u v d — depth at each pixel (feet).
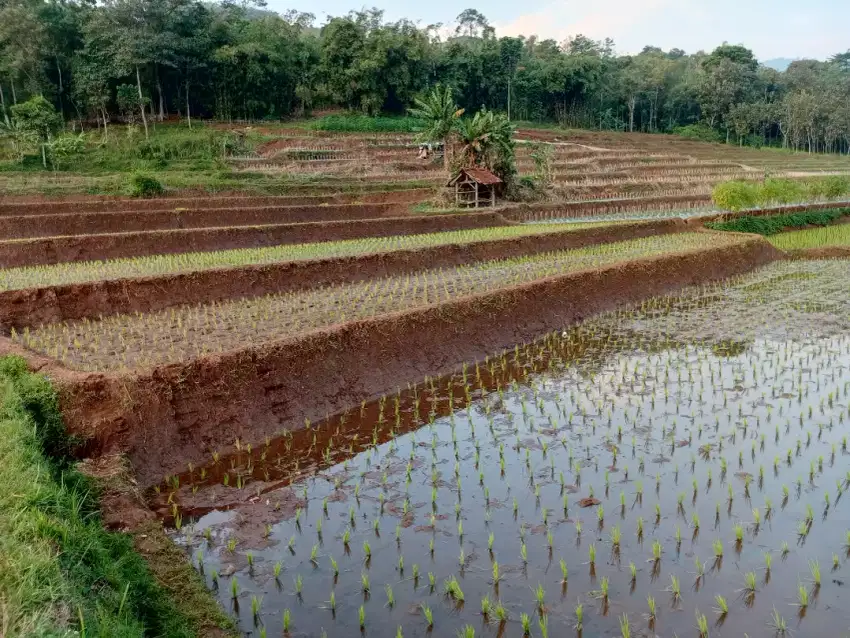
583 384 42.78
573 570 23.38
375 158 188.85
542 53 334.24
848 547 24.53
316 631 20.54
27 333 43.50
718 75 323.57
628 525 26.18
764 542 24.90
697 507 27.48
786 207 128.88
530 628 20.47
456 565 23.86
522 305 54.49
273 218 119.14
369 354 42.24
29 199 130.00
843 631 20.20
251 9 301.02
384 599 22.06
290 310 52.11
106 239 80.64
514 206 135.44
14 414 27.02
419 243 84.23
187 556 24.06
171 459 31.40
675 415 37.29
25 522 18.43
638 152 233.96
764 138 332.39
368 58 228.43
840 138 328.49
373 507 28.12
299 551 24.94
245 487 29.99
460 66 269.44
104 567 19.20
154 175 148.46
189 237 86.69
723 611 20.97
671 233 102.68
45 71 187.52
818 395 40.06
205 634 19.67
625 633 19.75
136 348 42.01
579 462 31.73
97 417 30.68
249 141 186.50
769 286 72.59
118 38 183.01
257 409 35.37
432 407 39.52
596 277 62.64
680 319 58.59
